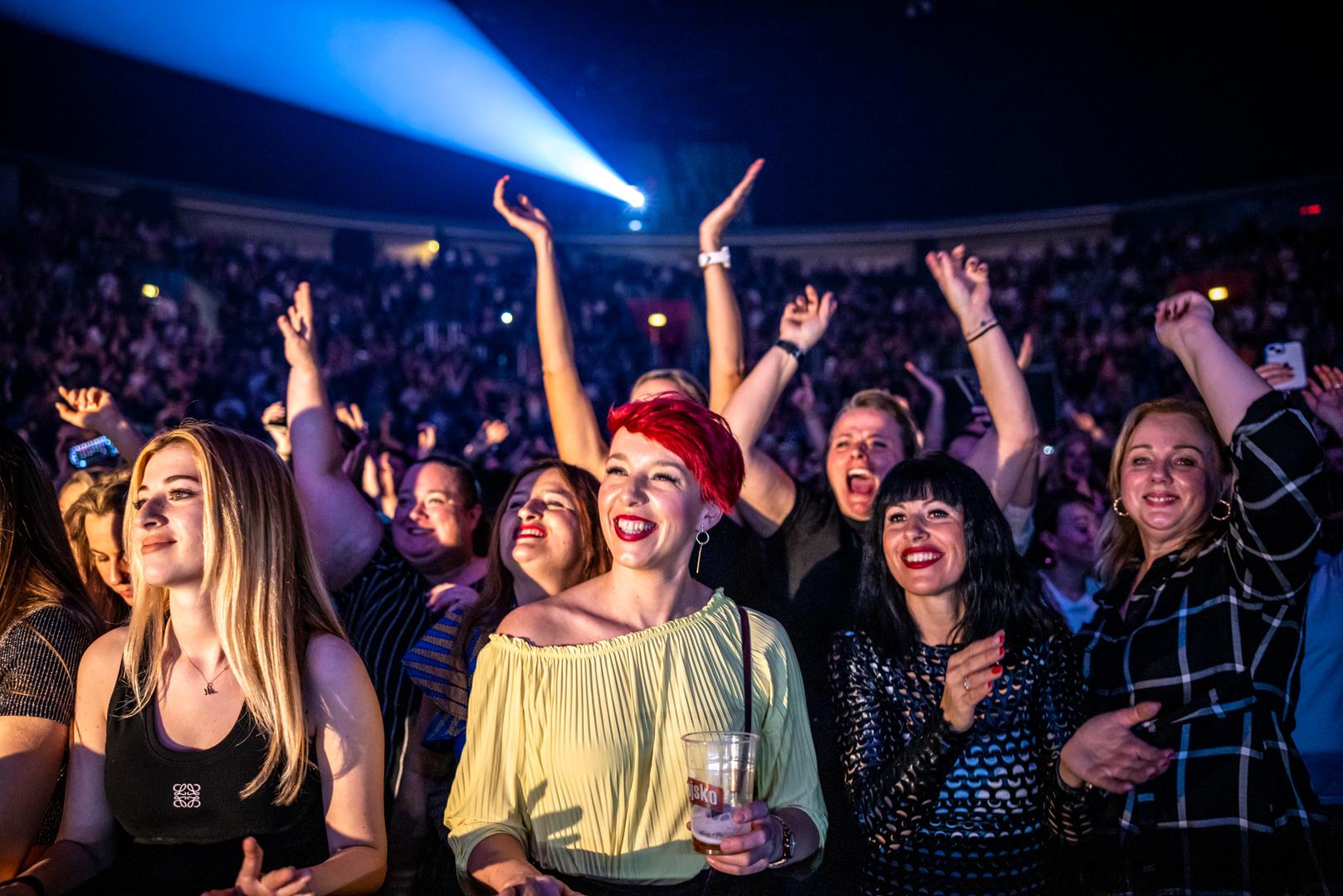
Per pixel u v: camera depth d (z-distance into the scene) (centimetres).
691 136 1623
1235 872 222
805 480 842
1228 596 237
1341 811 305
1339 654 319
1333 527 504
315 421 303
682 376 362
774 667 225
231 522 209
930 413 500
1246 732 229
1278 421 222
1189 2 1401
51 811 228
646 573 221
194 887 203
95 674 216
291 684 210
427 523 352
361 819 209
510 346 1420
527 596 275
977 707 241
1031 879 238
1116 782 219
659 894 207
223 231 1425
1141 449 258
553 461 286
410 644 288
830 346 1462
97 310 1186
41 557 238
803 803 221
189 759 205
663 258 1627
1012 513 342
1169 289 1462
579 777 206
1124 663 248
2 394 1062
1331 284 1380
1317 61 1423
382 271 1463
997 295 1535
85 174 1305
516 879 190
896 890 237
